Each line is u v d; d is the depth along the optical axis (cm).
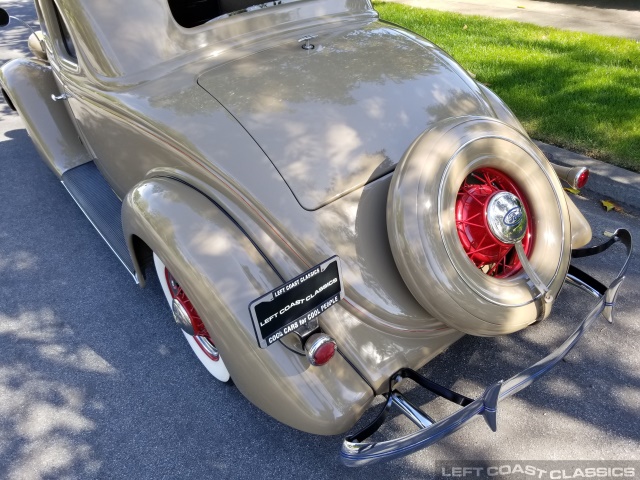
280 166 192
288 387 175
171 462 220
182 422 235
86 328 291
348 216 190
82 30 246
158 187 212
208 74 230
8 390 257
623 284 280
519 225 180
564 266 194
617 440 211
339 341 182
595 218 329
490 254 191
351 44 251
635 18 612
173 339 279
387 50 247
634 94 425
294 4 267
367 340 184
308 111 206
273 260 188
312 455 218
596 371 238
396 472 209
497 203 178
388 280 187
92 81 254
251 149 196
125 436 232
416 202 173
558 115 409
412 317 186
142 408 243
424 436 164
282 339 177
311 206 188
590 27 596
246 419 234
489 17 666
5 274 336
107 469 219
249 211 192
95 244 359
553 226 193
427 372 245
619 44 529
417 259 171
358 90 217
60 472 220
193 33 243
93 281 325
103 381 258
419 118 215
